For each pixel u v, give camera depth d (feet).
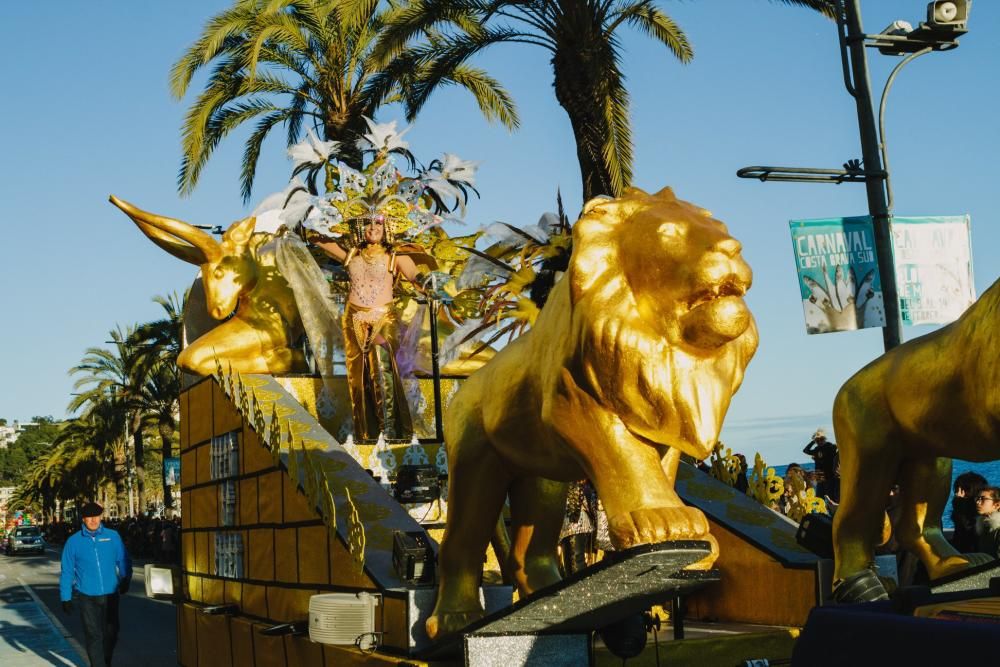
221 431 28.91
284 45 66.08
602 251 14.85
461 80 65.41
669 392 14.26
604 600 15.07
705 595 24.36
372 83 64.75
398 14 57.88
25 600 82.94
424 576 18.84
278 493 24.49
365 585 19.86
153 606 72.08
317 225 30.42
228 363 30.81
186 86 61.00
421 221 31.14
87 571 38.09
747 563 23.26
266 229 33.73
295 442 24.67
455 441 18.35
